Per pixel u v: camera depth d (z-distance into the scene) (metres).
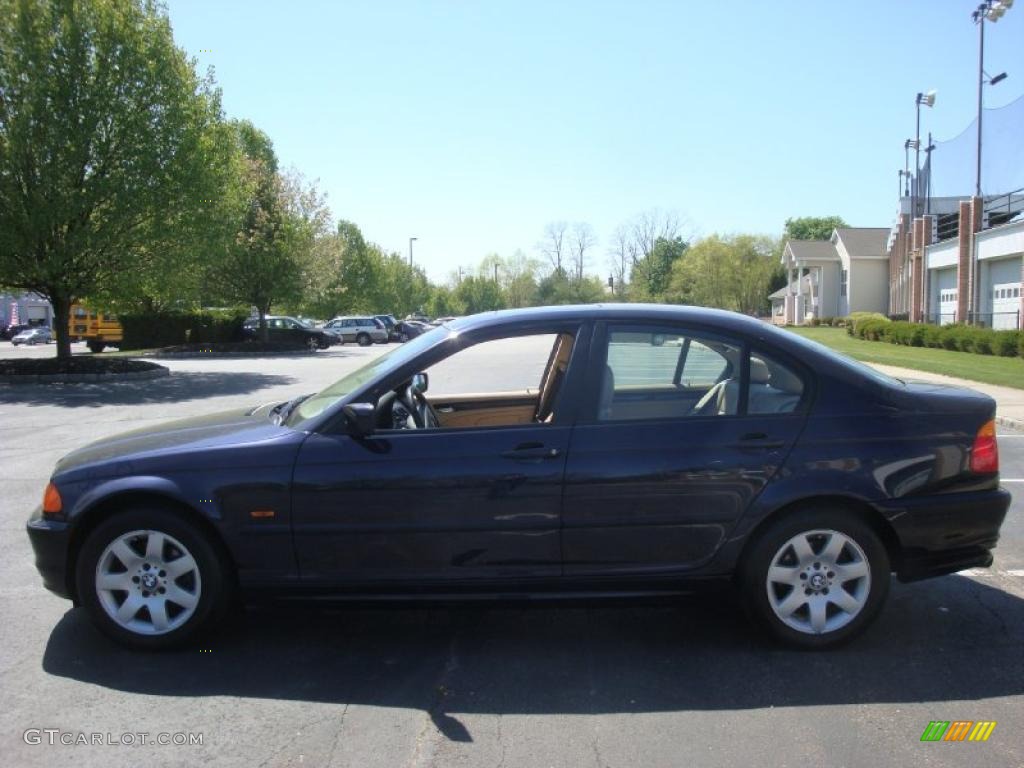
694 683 3.79
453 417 5.56
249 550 4.04
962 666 3.96
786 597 4.11
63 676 3.89
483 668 3.98
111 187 18.94
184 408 14.38
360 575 4.05
